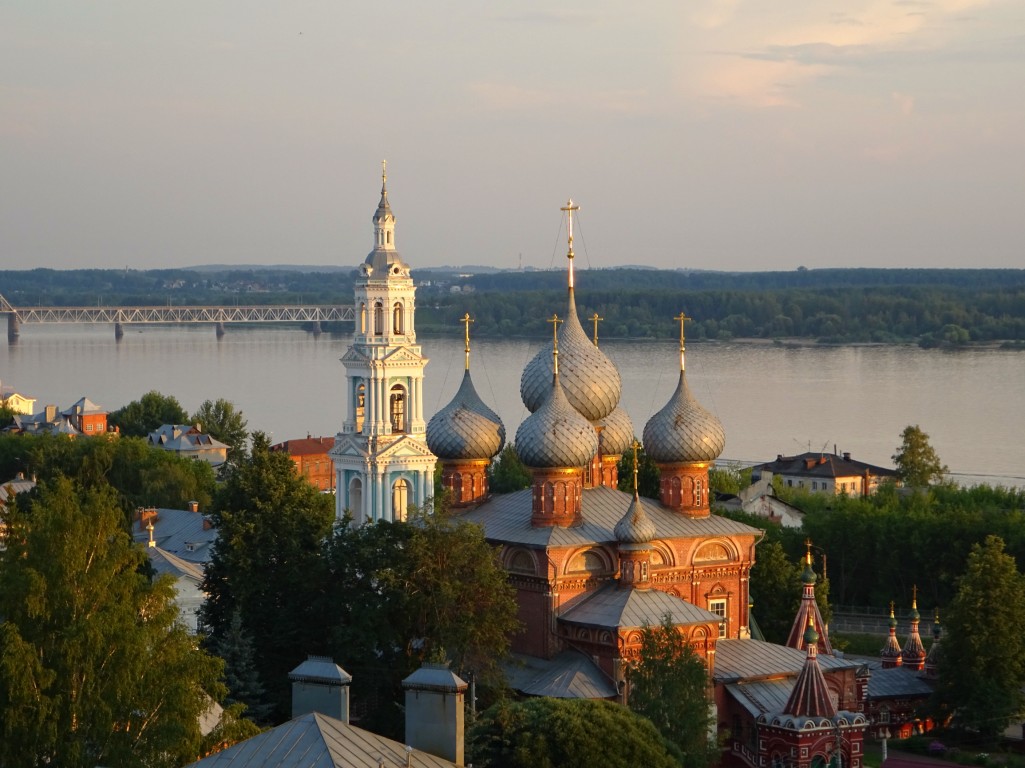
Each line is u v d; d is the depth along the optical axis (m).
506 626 114.19
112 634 84.88
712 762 107.56
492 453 134.62
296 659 116.88
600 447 133.00
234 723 87.19
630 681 110.00
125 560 90.38
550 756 93.38
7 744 81.81
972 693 139.25
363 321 168.62
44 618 86.56
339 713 72.94
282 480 123.69
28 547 88.75
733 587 128.38
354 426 169.62
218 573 122.38
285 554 119.00
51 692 83.81
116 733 83.75
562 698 105.69
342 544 118.00
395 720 109.81
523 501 130.38
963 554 199.75
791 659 124.62
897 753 134.75
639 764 94.50
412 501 168.50
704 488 129.75
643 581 120.75
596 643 117.50
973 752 136.62
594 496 129.12
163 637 88.88
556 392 125.25
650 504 129.62
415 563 113.19
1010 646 140.00
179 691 84.88
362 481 167.50
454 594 112.12
